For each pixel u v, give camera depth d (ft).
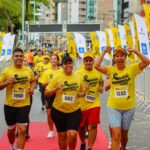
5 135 38.99
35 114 52.75
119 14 363.35
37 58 82.79
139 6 221.05
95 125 32.27
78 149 33.96
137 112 54.95
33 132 41.06
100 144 35.94
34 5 226.99
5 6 158.71
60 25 219.41
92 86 32.35
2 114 51.93
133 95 28.84
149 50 48.29
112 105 28.71
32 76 31.09
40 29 218.38
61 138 28.84
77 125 28.12
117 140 28.17
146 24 47.70
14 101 30.42
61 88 27.99
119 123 28.48
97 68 28.81
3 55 94.02
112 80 28.66
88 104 32.27
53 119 28.60
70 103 28.07
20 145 30.01
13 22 194.29
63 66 28.32
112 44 77.15
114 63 30.40
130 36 61.36
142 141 37.73
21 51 30.58
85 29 219.82
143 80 59.93
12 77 30.19
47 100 37.70
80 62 111.96
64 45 266.98
